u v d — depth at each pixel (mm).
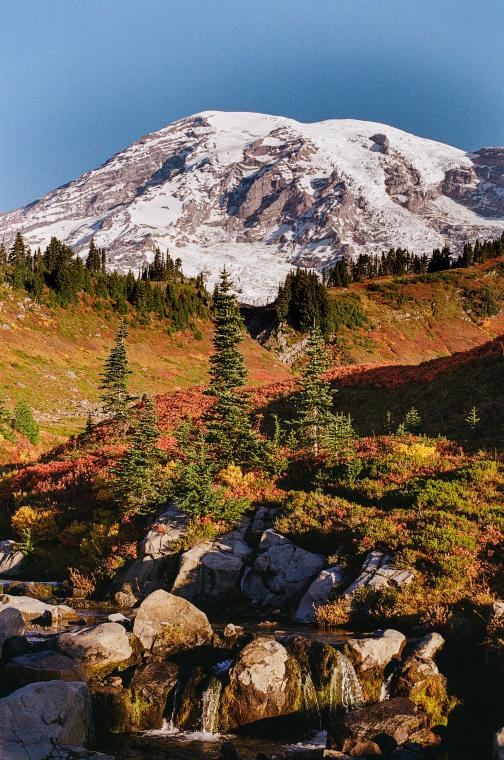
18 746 9320
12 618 14312
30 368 91688
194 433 40656
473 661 13070
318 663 12484
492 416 33938
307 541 20844
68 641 13422
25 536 26453
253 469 29797
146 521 25156
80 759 9477
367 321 149375
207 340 137125
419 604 15812
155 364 113500
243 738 11406
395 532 19250
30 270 130500
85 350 109250
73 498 30703
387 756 10305
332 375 56500
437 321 156875
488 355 45406
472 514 19969
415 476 24453
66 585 22547
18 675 11820
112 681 12602
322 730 11742
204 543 21438
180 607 14820
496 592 15688
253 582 19641
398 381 48094
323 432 32094
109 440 43719
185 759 10430
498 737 10062
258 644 12758
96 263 184000
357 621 16328
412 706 11516
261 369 120938
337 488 25250
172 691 12500
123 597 19984
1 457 54344
